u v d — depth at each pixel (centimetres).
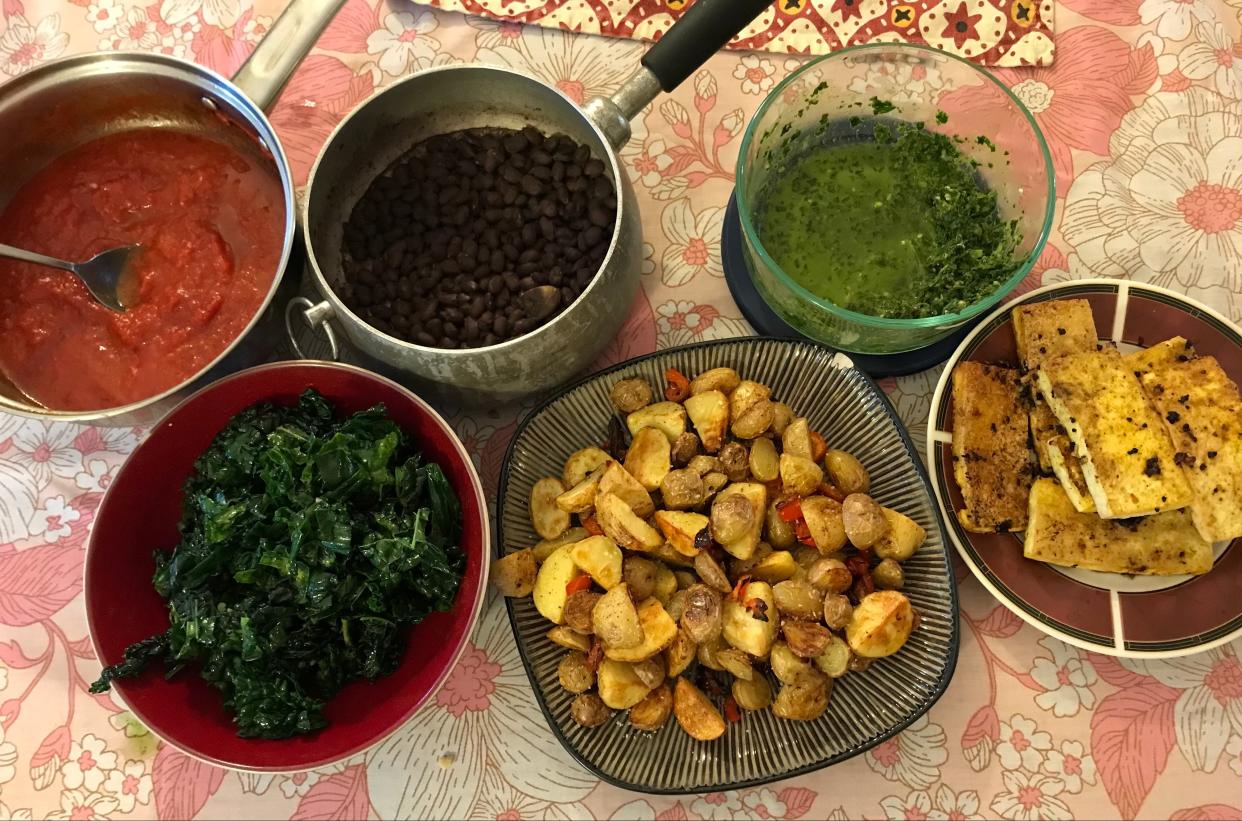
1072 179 57
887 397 53
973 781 50
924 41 59
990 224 53
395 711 45
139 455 47
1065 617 48
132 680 46
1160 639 48
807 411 54
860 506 47
